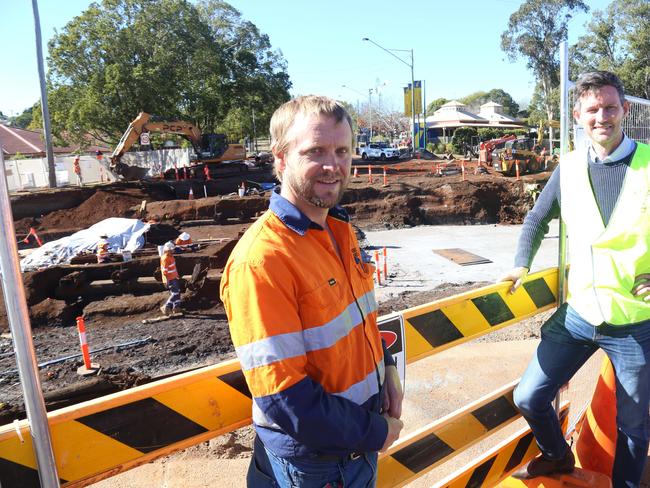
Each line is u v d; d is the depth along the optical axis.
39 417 1.31
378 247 16.83
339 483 1.59
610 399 2.87
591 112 2.38
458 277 12.70
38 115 37.44
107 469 1.46
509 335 6.72
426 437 2.38
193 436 1.61
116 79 35.66
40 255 14.55
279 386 1.33
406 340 2.16
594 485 2.70
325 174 1.49
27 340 1.28
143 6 38.25
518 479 2.89
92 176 31.36
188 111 43.59
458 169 31.77
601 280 2.44
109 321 10.75
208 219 20.45
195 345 9.16
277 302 1.37
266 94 48.31
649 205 2.32
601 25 51.84
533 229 2.80
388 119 85.25
